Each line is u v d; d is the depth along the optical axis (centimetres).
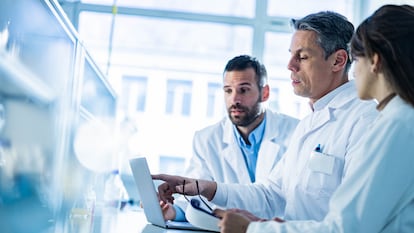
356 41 105
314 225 96
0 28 114
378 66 100
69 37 152
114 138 282
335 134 152
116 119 292
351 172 98
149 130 350
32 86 134
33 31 129
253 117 232
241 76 230
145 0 354
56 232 132
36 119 140
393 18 99
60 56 152
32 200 138
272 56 356
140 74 356
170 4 357
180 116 355
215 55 360
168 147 349
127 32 356
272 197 177
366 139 98
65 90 158
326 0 361
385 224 96
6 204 123
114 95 277
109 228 142
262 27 356
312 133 164
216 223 139
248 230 102
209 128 255
